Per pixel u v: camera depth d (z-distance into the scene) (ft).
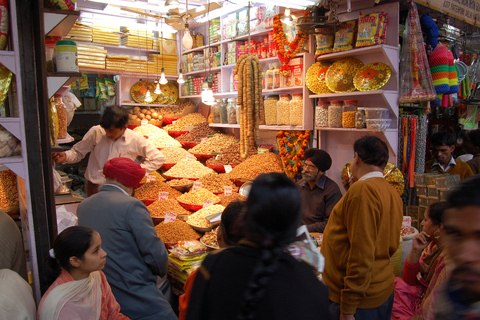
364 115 10.80
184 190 13.50
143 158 13.69
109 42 18.94
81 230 5.64
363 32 10.64
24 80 6.73
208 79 16.93
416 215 10.66
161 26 19.35
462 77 13.57
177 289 9.28
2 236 6.10
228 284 3.12
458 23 14.44
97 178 12.64
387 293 6.33
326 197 10.26
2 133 6.19
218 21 17.99
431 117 15.67
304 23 11.17
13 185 8.02
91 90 19.89
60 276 5.66
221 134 17.94
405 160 11.14
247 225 3.21
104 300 6.08
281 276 3.08
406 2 10.76
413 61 10.61
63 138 9.59
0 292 5.25
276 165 14.01
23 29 6.77
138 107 19.65
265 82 14.61
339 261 6.30
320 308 3.08
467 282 2.52
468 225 2.58
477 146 12.16
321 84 12.39
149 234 6.99
